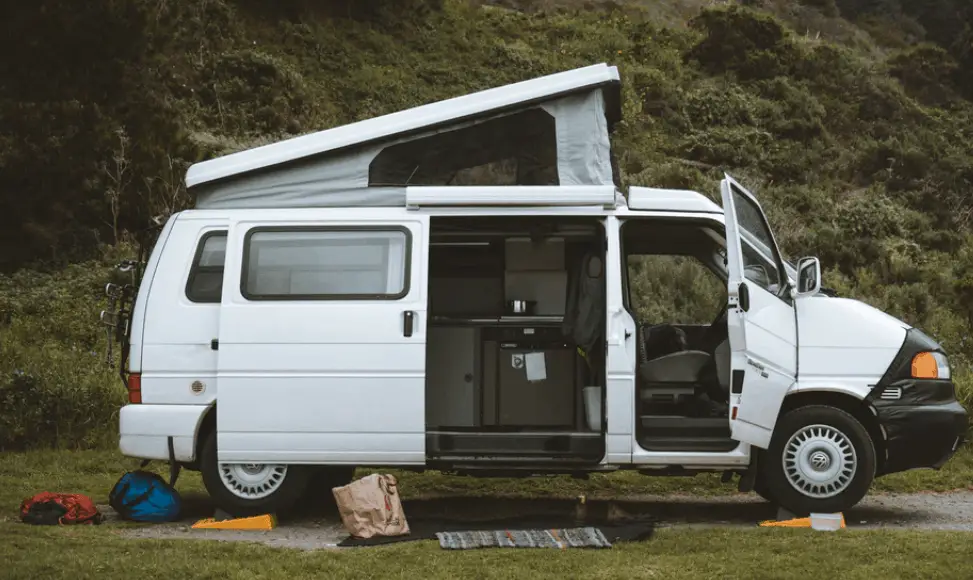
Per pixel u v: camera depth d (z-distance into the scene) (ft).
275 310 24.38
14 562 19.40
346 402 24.17
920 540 21.49
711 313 29.53
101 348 45.34
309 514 26.73
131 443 24.70
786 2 137.90
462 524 24.21
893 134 92.53
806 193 76.48
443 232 25.40
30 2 57.82
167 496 25.36
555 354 25.26
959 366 45.68
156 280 25.05
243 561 19.92
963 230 77.77
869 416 24.94
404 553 20.58
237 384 24.27
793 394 24.73
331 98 84.48
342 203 25.27
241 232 24.81
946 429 24.31
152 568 18.98
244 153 25.54
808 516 24.44
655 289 29.40
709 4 129.90
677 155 82.33
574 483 30.89
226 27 86.28
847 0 144.77
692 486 30.55
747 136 85.51
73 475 31.17
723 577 18.39
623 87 87.86
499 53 95.71
